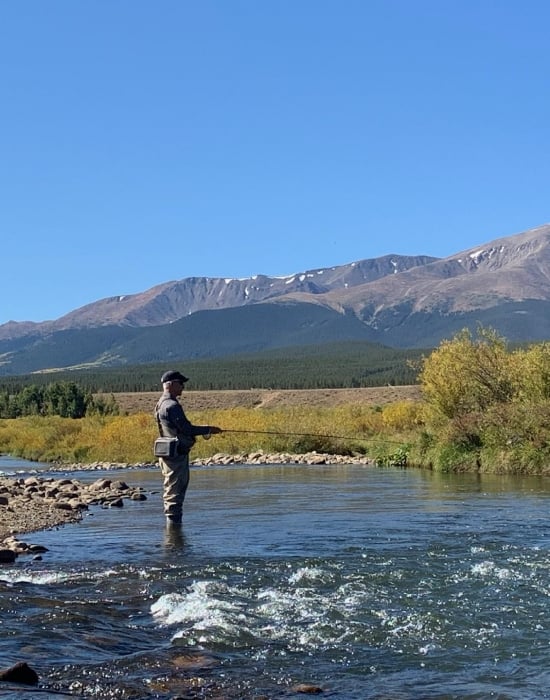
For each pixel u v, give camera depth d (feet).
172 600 28.32
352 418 159.02
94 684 20.06
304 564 34.91
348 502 60.54
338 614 26.63
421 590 29.84
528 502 58.85
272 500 62.64
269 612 26.86
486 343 105.81
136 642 23.84
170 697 19.21
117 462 130.41
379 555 36.96
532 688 19.93
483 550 38.09
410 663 21.97
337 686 20.18
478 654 22.66
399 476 87.56
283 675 20.98
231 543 41.06
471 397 103.71
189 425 49.47
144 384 623.36
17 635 24.03
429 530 44.93
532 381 95.14
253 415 163.94
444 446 99.71
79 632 24.49
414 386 401.08
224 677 20.77
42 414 264.11
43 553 38.70
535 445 89.25
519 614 26.58
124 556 37.60
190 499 64.03
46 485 73.92
